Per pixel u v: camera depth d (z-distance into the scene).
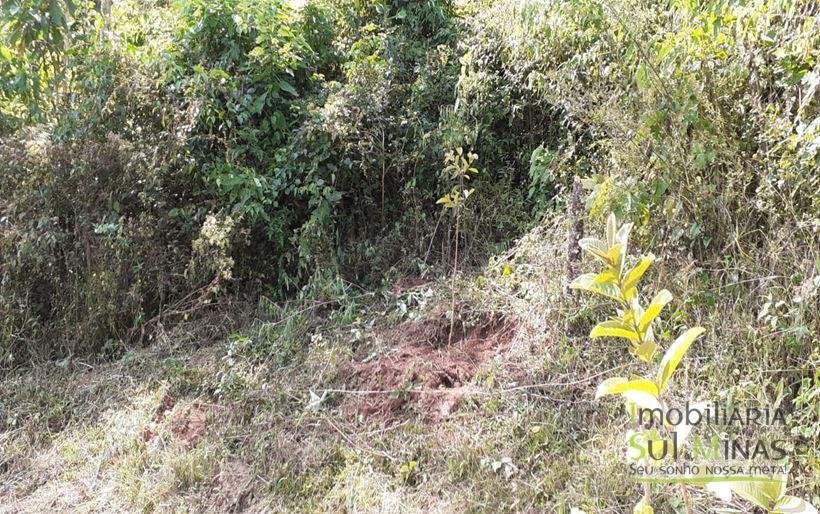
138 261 4.16
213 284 4.14
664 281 3.10
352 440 2.99
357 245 4.55
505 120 4.76
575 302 3.26
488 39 4.75
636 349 1.48
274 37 4.65
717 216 3.05
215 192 4.40
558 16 3.80
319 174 4.49
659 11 3.46
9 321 3.98
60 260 4.18
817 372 2.42
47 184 4.09
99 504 2.83
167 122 4.34
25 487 3.00
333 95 4.48
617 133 3.30
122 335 4.14
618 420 2.73
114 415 3.39
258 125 4.73
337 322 3.96
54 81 4.52
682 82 3.00
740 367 2.73
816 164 2.61
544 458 2.65
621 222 3.19
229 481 2.86
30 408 3.53
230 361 3.66
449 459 2.74
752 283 2.88
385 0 5.56
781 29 2.85
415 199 4.57
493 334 3.55
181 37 4.85
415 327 3.70
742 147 3.03
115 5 5.60
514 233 4.36
